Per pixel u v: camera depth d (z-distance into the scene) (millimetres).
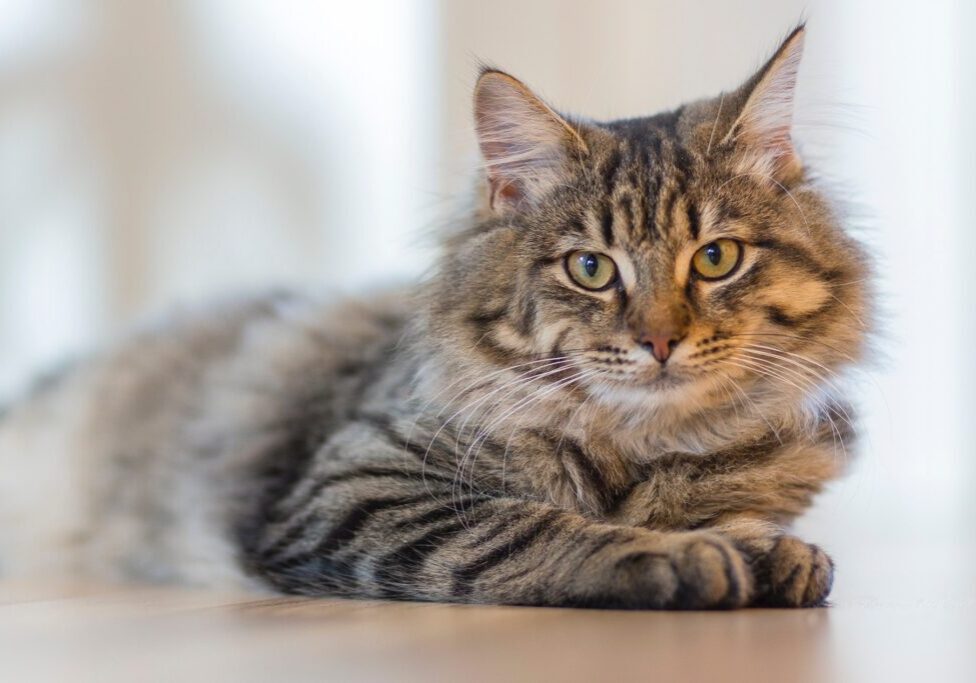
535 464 605
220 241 963
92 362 782
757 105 604
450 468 602
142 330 793
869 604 542
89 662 441
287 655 444
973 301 940
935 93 929
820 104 755
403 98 974
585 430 606
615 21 961
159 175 956
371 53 975
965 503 956
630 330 579
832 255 611
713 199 592
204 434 715
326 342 728
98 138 950
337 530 593
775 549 534
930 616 505
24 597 612
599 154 604
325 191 975
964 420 950
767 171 608
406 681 412
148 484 727
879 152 925
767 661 429
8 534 764
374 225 978
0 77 940
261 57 964
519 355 606
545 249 602
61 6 943
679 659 431
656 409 598
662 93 957
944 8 926
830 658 433
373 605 549
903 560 729
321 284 832
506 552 552
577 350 592
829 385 615
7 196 943
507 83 615
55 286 948
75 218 950
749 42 943
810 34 930
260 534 627
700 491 606
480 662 430
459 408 607
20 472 763
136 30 950
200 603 572
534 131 612
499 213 623
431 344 624
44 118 946
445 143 966
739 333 586
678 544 521
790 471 612
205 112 959
